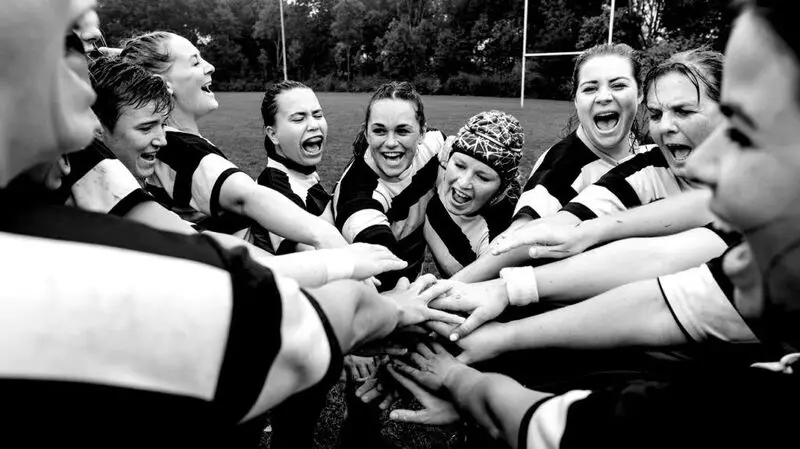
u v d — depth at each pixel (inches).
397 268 59.7
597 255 57.1
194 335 25.1
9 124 24.6
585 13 1752.0
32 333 22.5
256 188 76.5
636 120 91.0
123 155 70.9
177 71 87.0
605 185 72.6
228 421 27.1
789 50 22.9
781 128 23.7
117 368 23.8
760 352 43.0
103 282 24.1
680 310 46.1
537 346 53.3
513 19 1943.9
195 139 83.4
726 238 55.2
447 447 98.3
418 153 91.2
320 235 72.3
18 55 23.5
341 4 2484.0
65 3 25.2
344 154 470.3
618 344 49.3
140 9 2684.5
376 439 80.2
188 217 81.7
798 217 24.8
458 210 82.1
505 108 1023.6
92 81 68.0
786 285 27.0
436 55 2044.8
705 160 27.1
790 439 28.0
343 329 36.0
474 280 71.3
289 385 30.1
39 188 30.0
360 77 2347.4
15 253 23.9
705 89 65.7
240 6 2704.2
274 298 28.1
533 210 79.5
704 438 29.4
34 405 22.6
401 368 54.4
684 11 1111.6
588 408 33.9
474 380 48.0
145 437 24.9
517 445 37.8
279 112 91.6
